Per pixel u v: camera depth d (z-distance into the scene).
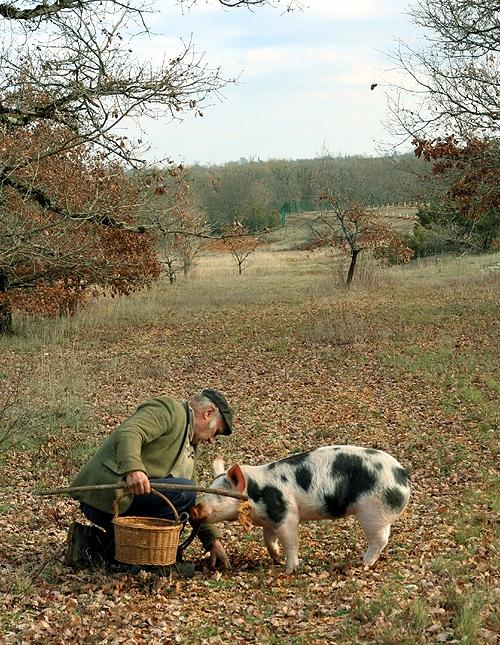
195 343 21.72
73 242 17.78
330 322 21.94
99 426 13.12
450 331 20.91
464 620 5.31
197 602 6.16
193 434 6.94
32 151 14.63
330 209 37.38
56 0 12.79
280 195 82.00
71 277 22.45
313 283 38.00
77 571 6.75
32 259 15.02
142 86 12.69
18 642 5.33
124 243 22.78
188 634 5.55
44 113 13.13
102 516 6.78
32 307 23.31
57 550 7.32
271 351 19.98
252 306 29.25
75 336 22.81
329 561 7.18
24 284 22.72
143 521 6.64
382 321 22.91
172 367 18.72
